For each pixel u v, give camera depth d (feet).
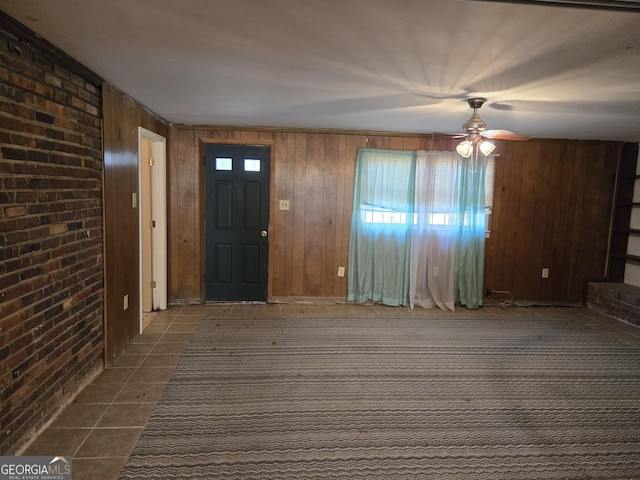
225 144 14.88
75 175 8.08
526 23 5.45
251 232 15.35
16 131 6.16
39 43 6.48
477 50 6.49
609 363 11.03
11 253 6.09
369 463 6.69
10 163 6.03
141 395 8.61
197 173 14.90
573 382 9.86
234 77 8.41
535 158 15.93
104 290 9.58
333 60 7.18
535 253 16.34
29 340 6.65
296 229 15.51
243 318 13.91
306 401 8.61
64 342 7.85
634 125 12.49
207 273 15.42
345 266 15.84
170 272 15.06
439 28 5.71
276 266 15.62
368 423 7.86
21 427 6.51
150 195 14.17
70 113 7.81
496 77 7.85
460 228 15.58
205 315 14.12
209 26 5.85
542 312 15.71
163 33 6.16
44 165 6.97
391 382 9.58
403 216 15.51
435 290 15.75
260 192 15.21
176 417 7.83
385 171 15.30
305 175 15.28
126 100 10.43
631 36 5.77
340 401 8.65
